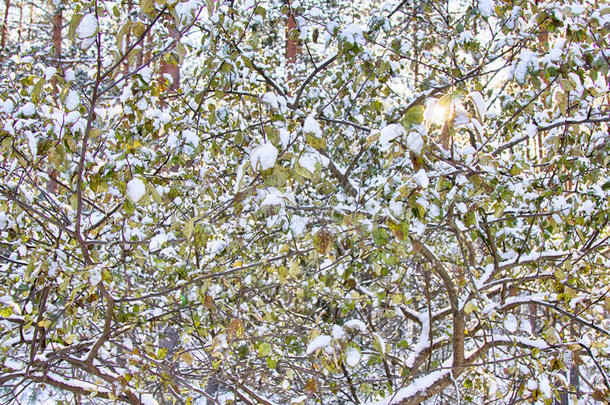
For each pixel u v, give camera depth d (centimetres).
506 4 308
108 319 259
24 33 1039
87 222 303
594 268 361
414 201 196
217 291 259
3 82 320
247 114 401
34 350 282
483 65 331
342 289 335
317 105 421
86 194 337
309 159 180
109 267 268
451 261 444
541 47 318
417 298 491
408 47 341
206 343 361
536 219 337
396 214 195
